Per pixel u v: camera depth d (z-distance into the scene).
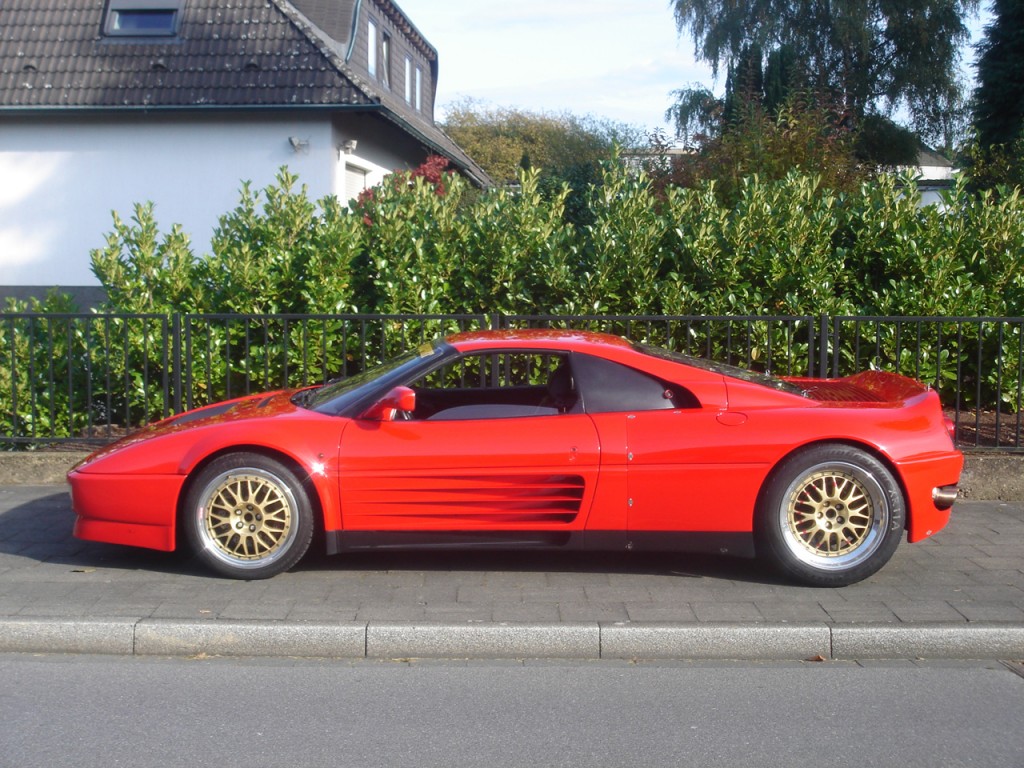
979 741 4.04
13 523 6.88
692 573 5.89
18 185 16.92
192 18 17.03
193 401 8.62
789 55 29.09
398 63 23.38
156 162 16.72
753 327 8.62
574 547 5.61
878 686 4.59
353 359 8.70
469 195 15.38
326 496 5.57
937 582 5.66
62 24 17.19
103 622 4.99
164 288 8.78
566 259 8.83
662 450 5.51
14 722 4.21
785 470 5.52
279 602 5.32
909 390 6.02
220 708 4.35
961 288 8.70
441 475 5.54
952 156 32.00
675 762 3.86
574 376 5.73
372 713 4.30
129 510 5.64
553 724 4.19
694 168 13.45
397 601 5.35
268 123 16.48
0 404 8.52
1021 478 7.50
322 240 8.71
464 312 8.87
